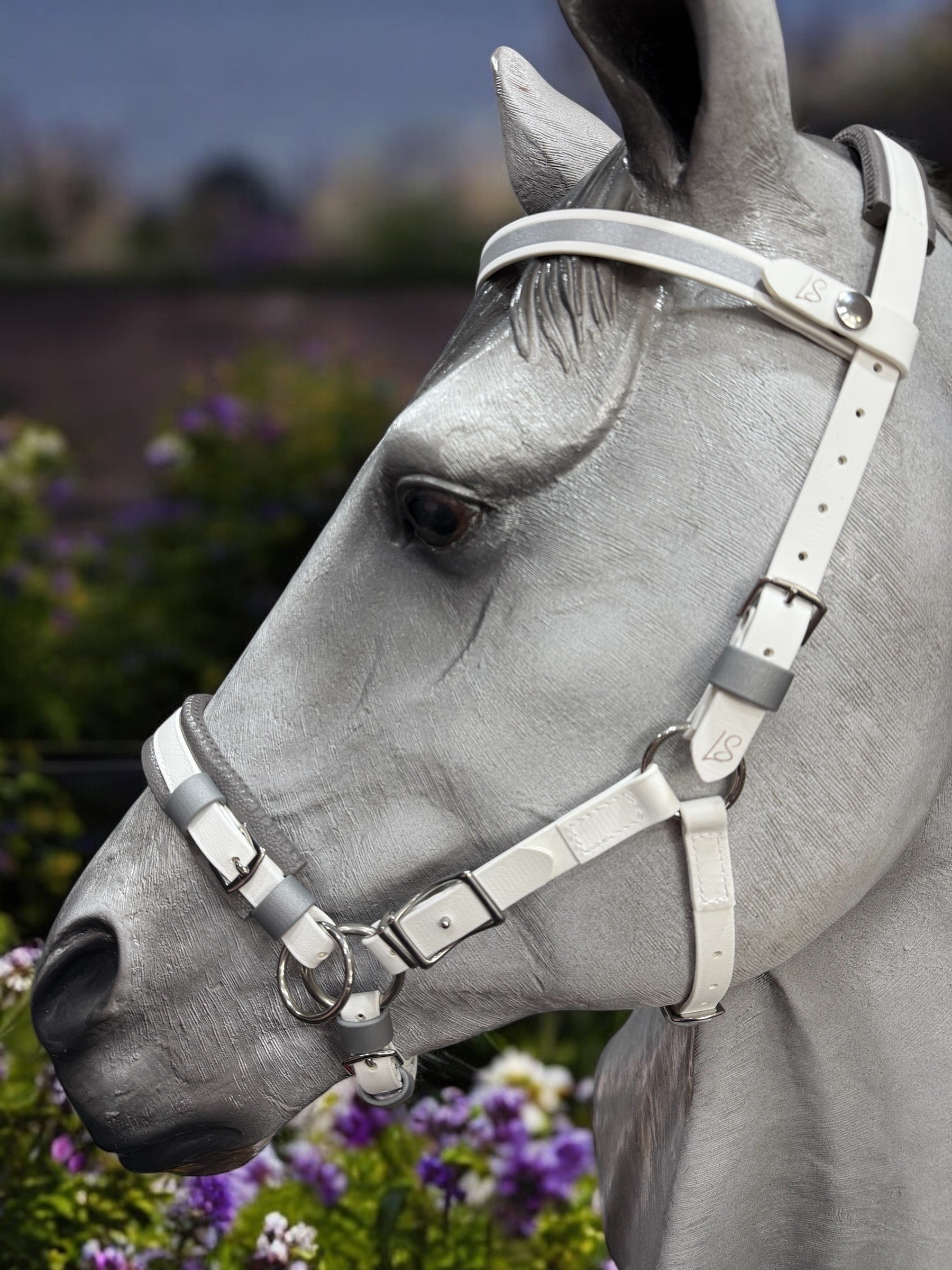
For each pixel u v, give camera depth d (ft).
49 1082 6.24
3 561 14.83
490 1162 6.64
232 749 3.57
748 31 3.05
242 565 15.12
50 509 16.40
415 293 23.24
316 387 17.38
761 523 3.18
